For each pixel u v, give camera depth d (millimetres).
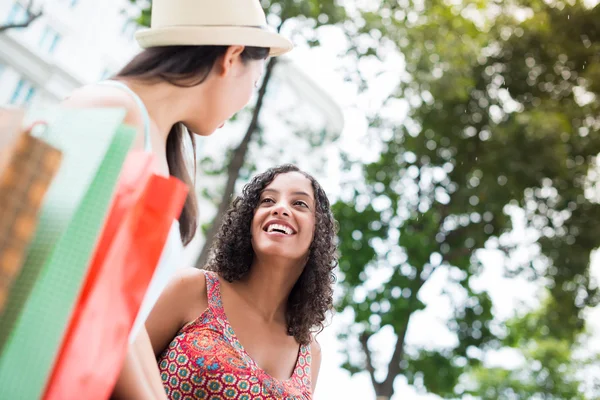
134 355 1310
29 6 11930
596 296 17172
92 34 21359
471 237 16828
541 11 16953
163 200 1151
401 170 17125
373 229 16750
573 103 16828
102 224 1039
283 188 2717
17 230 929
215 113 1523
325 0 13914
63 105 1300
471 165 16656
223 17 1469
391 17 15547
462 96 15711
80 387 1051
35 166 943
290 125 16578
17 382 963
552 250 16734
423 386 16969
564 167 16125
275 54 1598
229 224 2713
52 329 984
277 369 2600
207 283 2598
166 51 1458
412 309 16250
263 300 2643
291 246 2602
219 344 2479
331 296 2822
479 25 17094
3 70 20188
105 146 1029
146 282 1128
